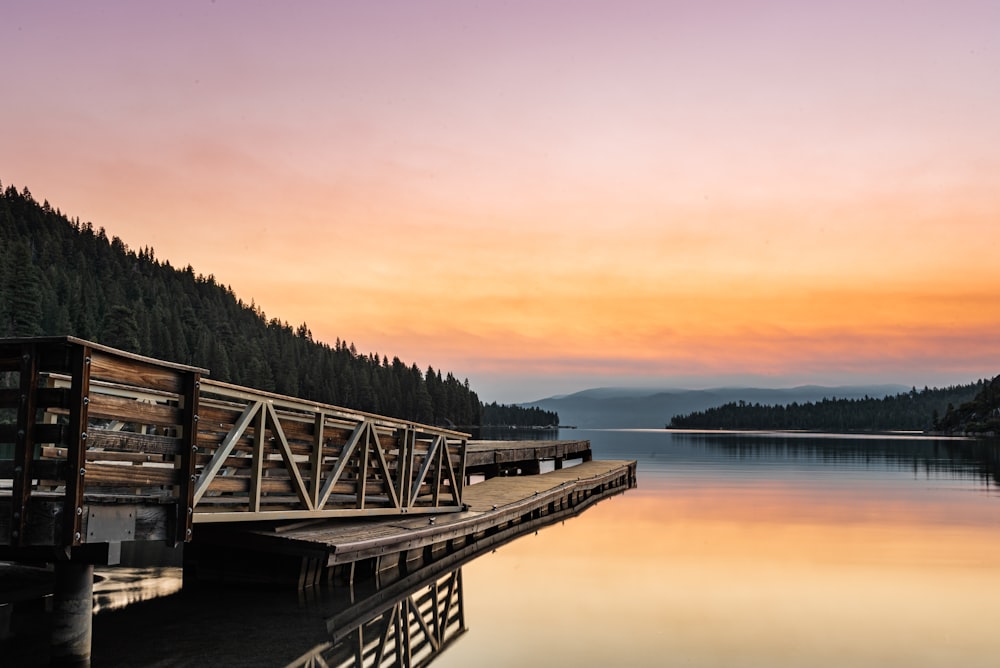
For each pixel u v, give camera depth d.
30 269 98.44
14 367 7.45
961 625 9.98
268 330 184.12
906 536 17.17
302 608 10.50
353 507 13.23
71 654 7.97
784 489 28.34
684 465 42.97
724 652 8.83
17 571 10.47
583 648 8.96
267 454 11.38
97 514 7.62
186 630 9.38
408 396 158.38
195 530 11.05
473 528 15.52
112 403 7.74
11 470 7.34
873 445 77.19
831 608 10.83
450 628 9.78
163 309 138.62
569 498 23.73
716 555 14.96
